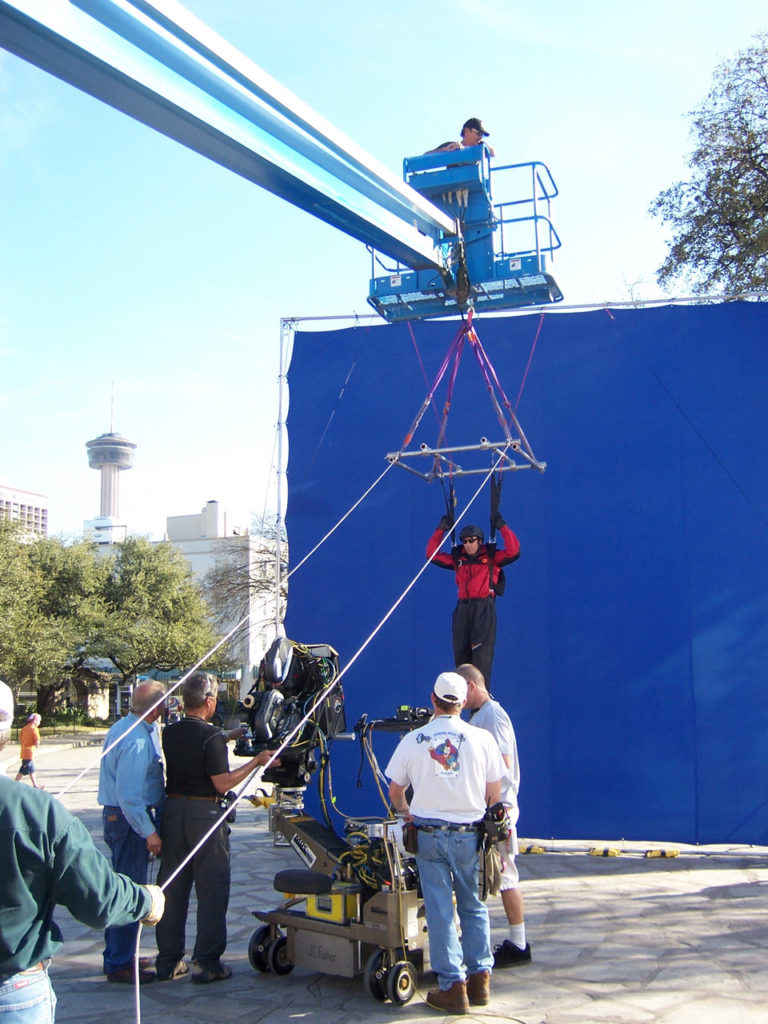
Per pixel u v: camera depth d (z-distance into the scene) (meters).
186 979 5.31
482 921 4.77
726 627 8.72
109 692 45.31
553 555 9.15
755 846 8.55
